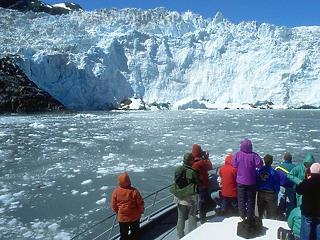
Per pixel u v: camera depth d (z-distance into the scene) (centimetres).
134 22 10006
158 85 8656
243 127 4344
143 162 2348
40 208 1492
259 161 670
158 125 4512
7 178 1945
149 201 1545
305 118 5628
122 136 3516
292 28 10344
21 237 1220
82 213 1435
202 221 720
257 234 552
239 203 674
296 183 684
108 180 1906
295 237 537
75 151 2712
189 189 652
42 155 2550
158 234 733
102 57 7869
